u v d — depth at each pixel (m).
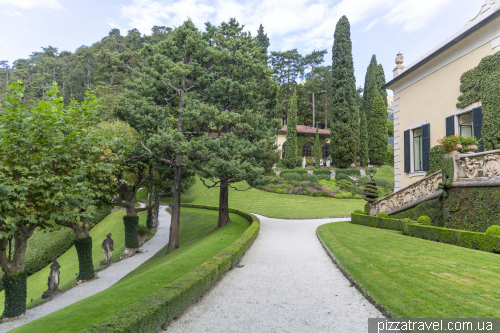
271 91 15.97
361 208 24.45
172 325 4.29
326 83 58.38
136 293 5.86
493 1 10.17
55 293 10.95
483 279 4.93
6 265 9.00
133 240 16.91
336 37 37.81
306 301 5.11
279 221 18.25
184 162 14.91
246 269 7.31
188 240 17.41
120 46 76.06
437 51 12.04
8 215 7.50
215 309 4.86
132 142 15.63
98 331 3.21
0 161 7.86
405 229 9.91
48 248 18.44
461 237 7.56
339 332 3.91
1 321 8.82
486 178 7.86
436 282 4.99
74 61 85.06
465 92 11.07
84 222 12.63
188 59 15.73
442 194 9.51
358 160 41.47
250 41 16.36
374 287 5.28
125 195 16.94
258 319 4.43
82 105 11.30
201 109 13.14
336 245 9.35
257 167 13.15
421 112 13.53
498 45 9.77
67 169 9.51
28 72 86.25
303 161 42.44
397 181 15.34
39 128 8.46
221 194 16.98
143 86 14.48
